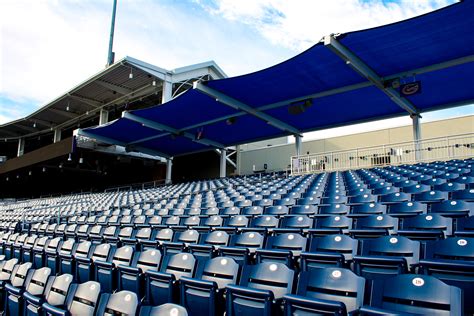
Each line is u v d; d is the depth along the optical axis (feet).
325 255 11.84
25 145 126.82
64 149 72.74
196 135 63.52
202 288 10.78
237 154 88.12
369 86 39.83
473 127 58.65
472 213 16.02
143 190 65.82
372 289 8.81
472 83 38.32
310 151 76.64
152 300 12.18
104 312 9.78
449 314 7.59
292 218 18.98
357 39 30.12
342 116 51.19
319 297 9.52
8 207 70.18
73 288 11.31
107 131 62.80
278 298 9.61
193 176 94.68
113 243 20.18
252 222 20.58
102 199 57.11
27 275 14.19
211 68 78.18
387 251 12.01
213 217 22.74
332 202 24.11
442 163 36.24
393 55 32.86
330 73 37.50
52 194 112.98
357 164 48.52
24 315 11.65
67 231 26.91
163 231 19.72
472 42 30.27
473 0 24.49
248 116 53.01
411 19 26.91
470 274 9.30
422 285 8.16
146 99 86.58
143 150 73.77
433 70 34.96
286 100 46.03
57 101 88.58
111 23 84.28
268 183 44.78
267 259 13.56
